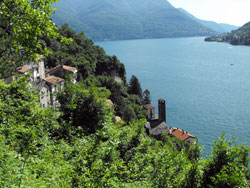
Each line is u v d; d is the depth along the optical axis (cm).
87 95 1755
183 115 11156
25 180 859
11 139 1144
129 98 10350
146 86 16688
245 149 1355
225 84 16625
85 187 925
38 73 7050
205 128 9625
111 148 1077
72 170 979
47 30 1433
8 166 913
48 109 1608
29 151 1042
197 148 1392
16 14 1401
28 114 1486
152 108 9688
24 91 1625
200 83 17175
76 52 11675
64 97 1753
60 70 7856
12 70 1756
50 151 1206
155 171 1266
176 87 16275
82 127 1680
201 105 12438
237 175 1130
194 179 1255
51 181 918
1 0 1362
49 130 1492
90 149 1105
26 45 1462
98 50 14188
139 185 1164
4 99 1521
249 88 15338
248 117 10494
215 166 1263
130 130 1530
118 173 1130
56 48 10625
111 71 13388
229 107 11925
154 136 6762
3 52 1656
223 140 1300
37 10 1362
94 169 961
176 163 1301
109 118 1766
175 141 6338
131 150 1420
